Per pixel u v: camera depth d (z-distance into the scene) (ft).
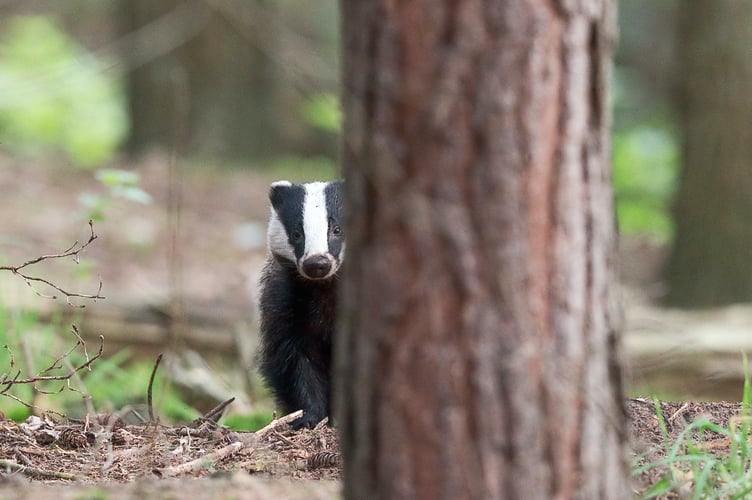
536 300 17.84
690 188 68.90
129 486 24.49
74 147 113.70
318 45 125.90
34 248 67.31
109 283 64.34
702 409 29.96
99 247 71.56
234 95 98.53
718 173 67.67
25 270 57.41
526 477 17.89
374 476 18.29
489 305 17.65
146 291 61.52
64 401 43.78
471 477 17.79
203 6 89.76
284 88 111.55
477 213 17.54
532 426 17.88
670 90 113.19
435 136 17.47
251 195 86.58
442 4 17.31
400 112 17.60
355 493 18.66
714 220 68.08
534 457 17.92
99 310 53.36
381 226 17.84
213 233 77.36
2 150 98.37
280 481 25.52
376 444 18.21
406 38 17.46
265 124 101.09
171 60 95.14
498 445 17.81
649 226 89.66
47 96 114.93
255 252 74.95
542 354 17.89
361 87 17.81
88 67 119.14
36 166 90.38
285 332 38.37
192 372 50.37
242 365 53.62
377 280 17.93
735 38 66.44
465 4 17.28
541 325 17.89
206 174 90.48
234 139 98.99
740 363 51.21
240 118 99.14
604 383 18.70
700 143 68.08
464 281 17.61
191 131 97.14
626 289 72.59
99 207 45.57
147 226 76.28
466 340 17.71
